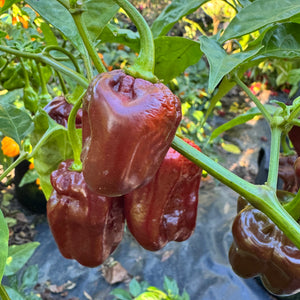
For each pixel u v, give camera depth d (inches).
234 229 7.4
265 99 38.2
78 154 6.6
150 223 6.8
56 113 8.3
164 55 8.4
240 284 24.1
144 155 4.7
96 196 6.4
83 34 5.6
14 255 11.9
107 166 4.7
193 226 7.6
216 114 43.1
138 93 4.7
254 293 23.5
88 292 23.9
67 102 8.4
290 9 5.7
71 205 6.6
